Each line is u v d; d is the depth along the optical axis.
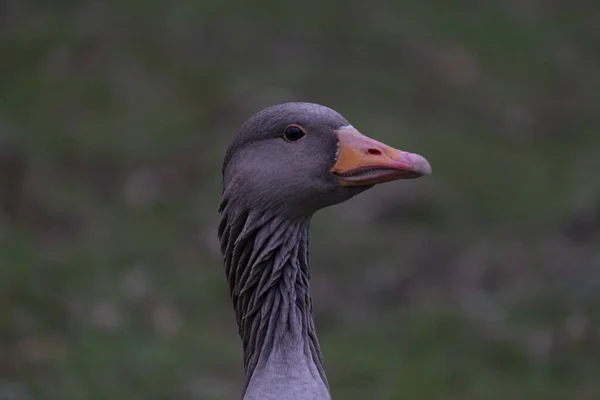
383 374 14.19
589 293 15.94
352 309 16.22
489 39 27.41
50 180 19.12
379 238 18.28
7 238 17.31
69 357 14.22
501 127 23.42
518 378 14.17
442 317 15.80
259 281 7.11
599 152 22.77
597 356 14.49
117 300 15.91
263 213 7.07
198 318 15.73
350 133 7.11
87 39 23.91
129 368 14.06
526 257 17.67
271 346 7.00
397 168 6.94
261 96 22.30
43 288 15.96
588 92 26.00
